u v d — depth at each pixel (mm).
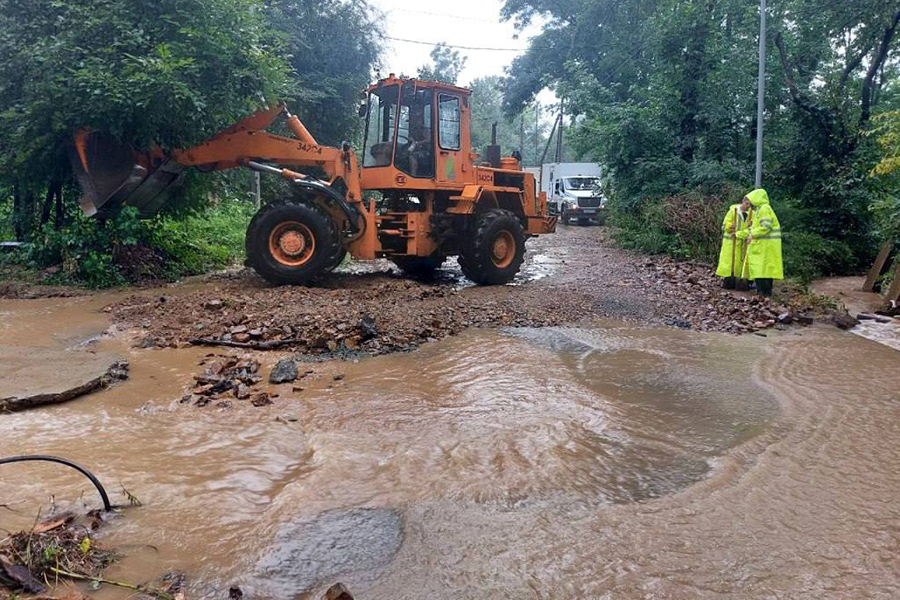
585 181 28344
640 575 2748
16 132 9961
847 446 4230
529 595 2609
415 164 10641
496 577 2725
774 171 16750
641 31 23344
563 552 2916
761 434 4426
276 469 3783
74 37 9734
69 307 8430
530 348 6641
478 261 10812
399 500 3383
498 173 11922
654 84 17562
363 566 2803
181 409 4781
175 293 9320
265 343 6512
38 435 4238
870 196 14789
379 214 11242
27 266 10664
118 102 9148
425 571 2764
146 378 5516
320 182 10242
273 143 10266
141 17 10156
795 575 2768
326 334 6531
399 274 12273
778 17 16609
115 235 10234
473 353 6387
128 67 9305
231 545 2936
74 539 2877
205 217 14711
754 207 9914
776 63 17031
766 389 5457
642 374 5840
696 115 16656
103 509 3215
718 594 2631
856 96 18344
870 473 3816
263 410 4770
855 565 2852
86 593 2562
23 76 10203
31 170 10703
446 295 9367
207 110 10094
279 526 3098
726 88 16531
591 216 26719
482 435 4289
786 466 3906
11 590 2543
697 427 4562
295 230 9969
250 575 2713
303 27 20562
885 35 16188
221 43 10258
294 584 2672
